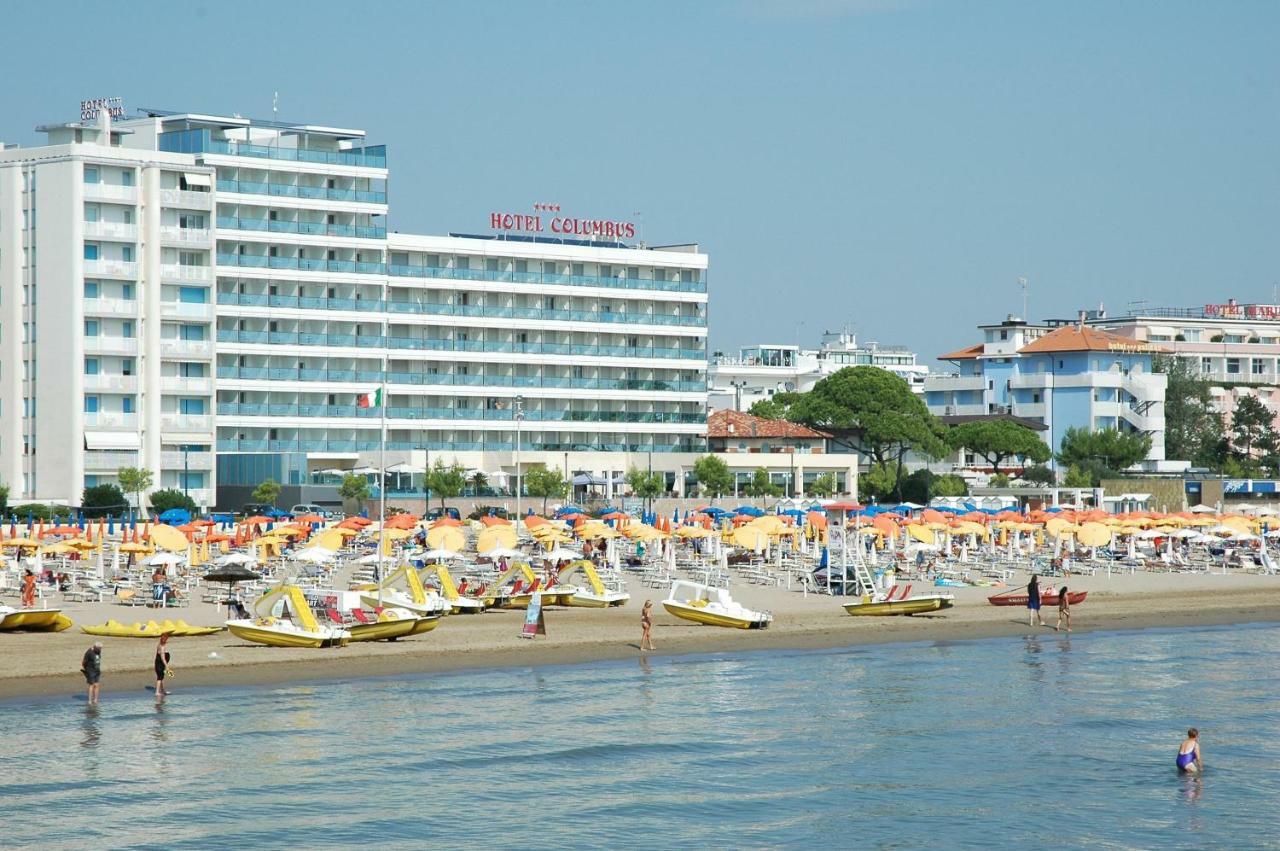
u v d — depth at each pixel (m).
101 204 159.50
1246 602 104.31
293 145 181.75
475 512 167.12
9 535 122.44
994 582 112.00
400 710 64.56
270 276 174.62
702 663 76.88
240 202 171.88
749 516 142.00
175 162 164.75
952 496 176.50
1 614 78.25
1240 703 68.75
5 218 160.88
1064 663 78.69
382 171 183.38
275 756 57.12
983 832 50.72
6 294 161.00
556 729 62.16
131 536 112.38
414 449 184.50
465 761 57.34
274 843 48.22
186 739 58.94
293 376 177.25
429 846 48.41
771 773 56.69
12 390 160.50
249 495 170.12
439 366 190.88
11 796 51.81
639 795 53.78
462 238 195.88
